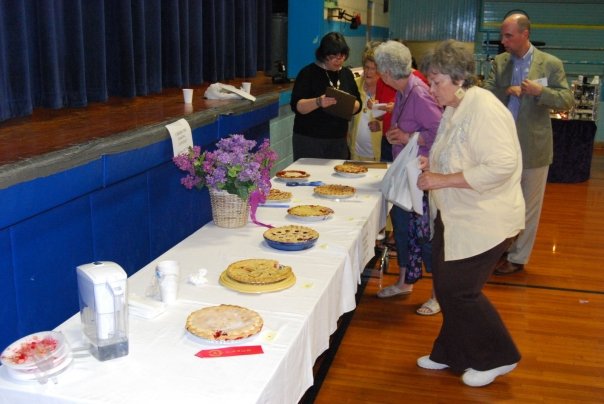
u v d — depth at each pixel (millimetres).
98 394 1295
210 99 3391
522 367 2910
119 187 2344
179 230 2936
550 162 3986
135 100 3246
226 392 1311
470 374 2703
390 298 3682
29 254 1844
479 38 9195
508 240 2371
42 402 1299
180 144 2547
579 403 2611
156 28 3447
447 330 2699
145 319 1638
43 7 2529
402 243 3535
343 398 2615
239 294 1815
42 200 1744
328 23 5648
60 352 1380
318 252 2180
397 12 9398
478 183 2176
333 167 3627
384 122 3506
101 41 2951
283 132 5164
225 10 4559
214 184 2322
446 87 2246
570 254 4629
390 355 2990
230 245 2242
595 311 3600
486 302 2545
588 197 6402
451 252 2365
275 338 1549
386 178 2912
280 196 2834
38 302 1906
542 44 8391
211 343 1506
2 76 2312
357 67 6828
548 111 3898
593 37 8836
